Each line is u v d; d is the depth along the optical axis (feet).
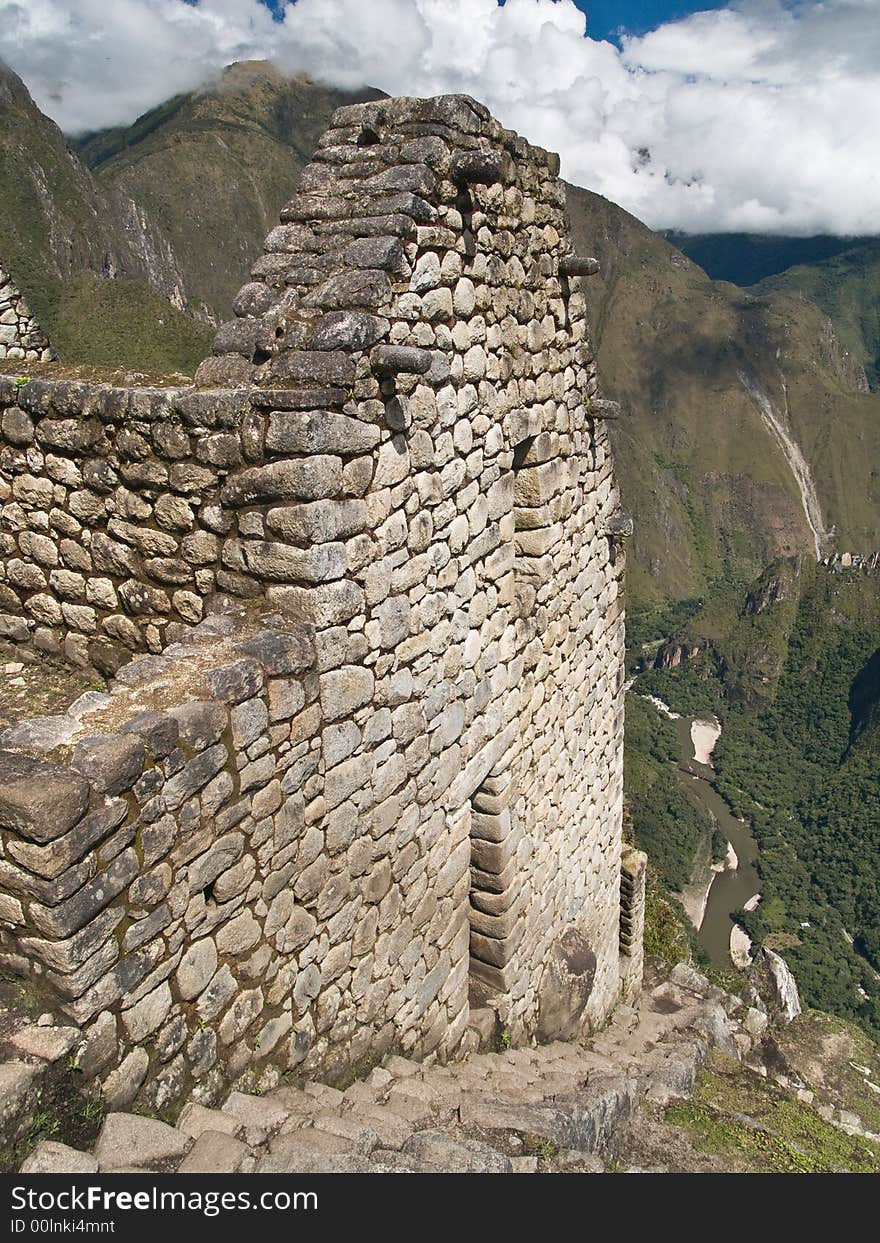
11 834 10.15
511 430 19.43
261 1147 12.34
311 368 13.52
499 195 17.80
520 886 22.58
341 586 14.19
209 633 13.47
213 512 14.24
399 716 16.42
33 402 15.61
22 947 10.74
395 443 15.10
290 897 14.38
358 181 15.78
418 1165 13.08
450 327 16.51
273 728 13.33
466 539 18.03
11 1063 10.27
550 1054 24.06
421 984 18.81
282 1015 14.62
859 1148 25.31
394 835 16.92
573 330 22.40
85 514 15.76
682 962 44.24
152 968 11.85
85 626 16.46
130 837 11.11
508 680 20.72
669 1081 24.12
